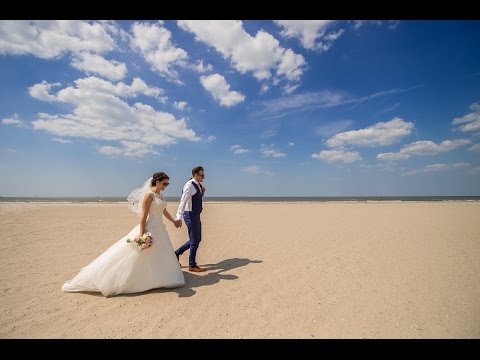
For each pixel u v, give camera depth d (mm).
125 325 3254
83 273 4230
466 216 15031
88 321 3348
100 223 12391
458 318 3385
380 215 15969
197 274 5145
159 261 4383
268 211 20047
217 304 3836
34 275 5027
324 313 3551
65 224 11969
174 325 3258
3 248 7137
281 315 3504
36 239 8383
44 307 3717
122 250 4215
